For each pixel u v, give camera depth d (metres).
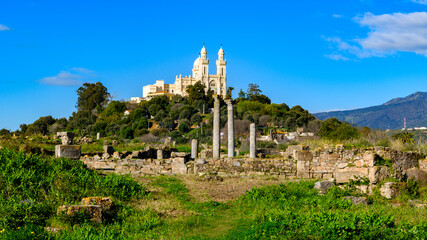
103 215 16.50
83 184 20.17
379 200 21.19
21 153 23.19
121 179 21.72
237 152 45.34
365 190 23.00
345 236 13.33
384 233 13.67
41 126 115.19
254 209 19.39
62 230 14.84
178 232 15.83
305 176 27.59
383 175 23.05
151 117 140.75
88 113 145.50
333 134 66.69
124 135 108.12
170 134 103.44
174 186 24.44
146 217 17.22
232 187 24.70
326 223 14.12
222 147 58.22
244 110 134.50
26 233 13.91
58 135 53.50
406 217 17.39
